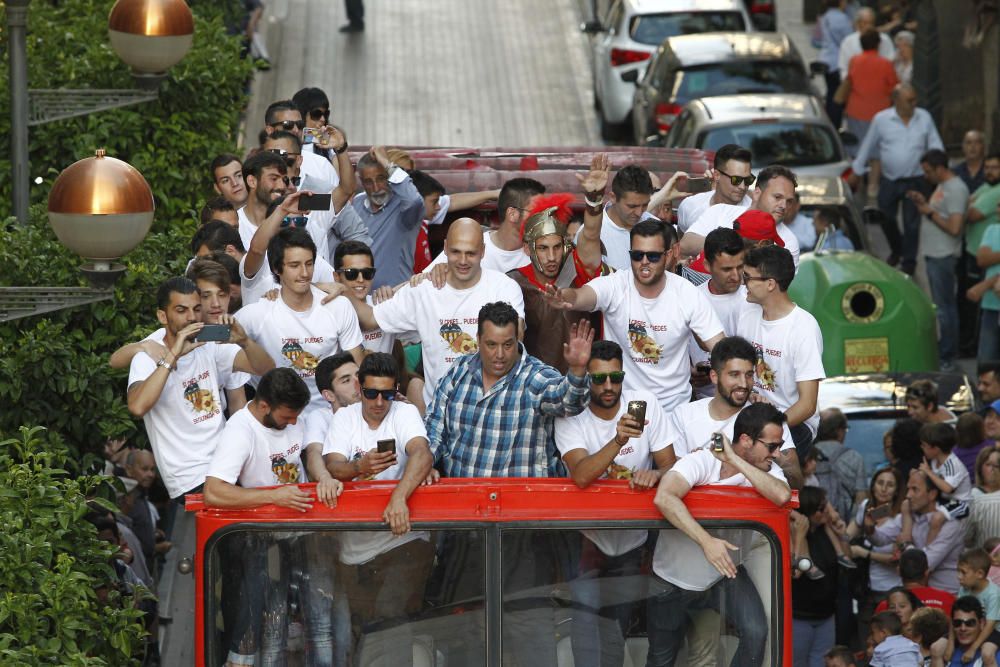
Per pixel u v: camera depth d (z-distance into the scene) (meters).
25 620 29.25
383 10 109.69
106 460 45.41
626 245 36.88
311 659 26.50
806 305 56.31
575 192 44.75
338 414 29.20
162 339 31.75
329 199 35.00
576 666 26.42
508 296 32.12
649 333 32.22
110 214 32.44
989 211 64.19
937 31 88.44
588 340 27.14
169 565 50.72
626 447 28.75
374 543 26.36
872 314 56.06
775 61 80.19
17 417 36.91
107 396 37.16
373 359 28.28
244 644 26.42
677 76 79.88
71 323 38.41
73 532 32.53
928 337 56.47
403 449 28.66
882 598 45.81
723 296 34.12
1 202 48.47
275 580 26.42
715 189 39.78
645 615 26.52
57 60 51.56
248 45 83.94
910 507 45.34
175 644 46.31
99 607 33.03
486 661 26.44
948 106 89.50
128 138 50.44
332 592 26.44
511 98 96.50
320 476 27.62
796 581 41.81
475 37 105.88
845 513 47.28
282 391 28.38
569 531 26.34
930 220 65.50
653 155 48.44
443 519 26.19
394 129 90.75
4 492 31.23
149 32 42.84
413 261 40.56
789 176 38.28
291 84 95.31
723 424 30.02
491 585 26.38
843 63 86.69
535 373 28.44
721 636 26.50
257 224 38.91
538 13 111.12
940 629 39.91
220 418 31.81
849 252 58.41
